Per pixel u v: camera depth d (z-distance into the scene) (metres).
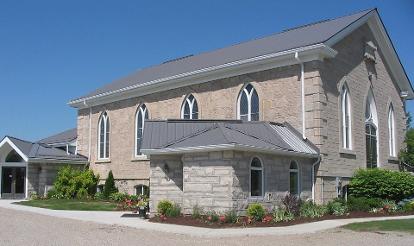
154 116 34.53
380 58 32.97
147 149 22.81
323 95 25.81
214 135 21.66
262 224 19.53
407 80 35.16
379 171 27.03
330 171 25.86
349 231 18.12
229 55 32.94
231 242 15.48
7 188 37.41
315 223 20.30
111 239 15.85
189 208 21.50
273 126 25.52
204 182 21.08
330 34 26.78
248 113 28.62
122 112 37.59
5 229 18.19
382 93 32.81
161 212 22.05
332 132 26.42
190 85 31.98
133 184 35.84
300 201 22.88
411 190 26.70
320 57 25.73
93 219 22.09
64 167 37.00
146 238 16.22
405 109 36.31
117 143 37.75
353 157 28.33
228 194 20.19
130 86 36.28
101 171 38.94
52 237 16.12
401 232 17.73
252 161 21.45
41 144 40.72
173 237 16.59
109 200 34.06
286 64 26.78
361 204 24.73
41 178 37.09
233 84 29.44
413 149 33.94
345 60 28.41
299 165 24.36
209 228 18.70
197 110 31.62
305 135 25.70
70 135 46.72
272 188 22.27
